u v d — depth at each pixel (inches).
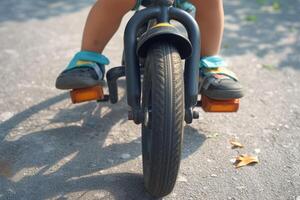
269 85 66.1
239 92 51.3
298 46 77.1
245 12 90.3
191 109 45.4
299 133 57.2
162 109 41.8
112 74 51.8
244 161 52.6
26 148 54.1
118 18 51.3
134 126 57.7
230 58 72.6
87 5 92.9
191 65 45.0
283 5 95.2
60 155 53.3
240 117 59.5
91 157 53.1
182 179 50.3
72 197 48.2
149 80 43.7
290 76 68.4
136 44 44.8
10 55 72.7
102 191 48.9
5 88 64.5
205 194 48.7
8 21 84.7
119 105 61.4
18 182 49.9
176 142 42.4
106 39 52.8
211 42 52.3
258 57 73.2
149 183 45.4
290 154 54.0
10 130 56.8
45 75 67.7
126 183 49.7
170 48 43.1
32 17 86.5
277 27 84.0
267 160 53.0
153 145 42.6
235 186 49.7
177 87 42.0
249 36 80.1
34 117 59.1
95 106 61.1
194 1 50.4
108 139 55.7
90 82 51.6
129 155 53.4
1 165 51.9
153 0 45.9
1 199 48.1
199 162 52.5
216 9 51.0
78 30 81.6
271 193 49.1
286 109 61.2
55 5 93.0
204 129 57.3
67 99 62.4
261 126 58.1
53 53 73.7
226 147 54.7
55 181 50.0
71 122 58.3
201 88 52.1
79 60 53.0
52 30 81.3
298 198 48.6
